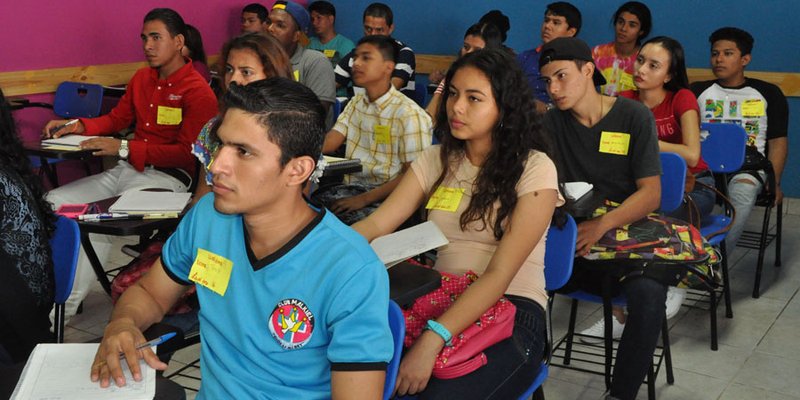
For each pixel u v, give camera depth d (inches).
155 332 55.0
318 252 45.7
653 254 83.9
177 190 133.8
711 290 87.7
